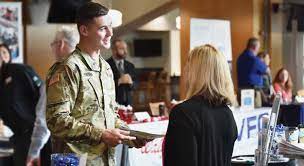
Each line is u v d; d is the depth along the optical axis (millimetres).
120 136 2209
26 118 3838
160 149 4340
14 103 3824
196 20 7836
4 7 6039
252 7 9148
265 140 2455
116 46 5887
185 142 2145
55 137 2283
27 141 3857
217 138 2252
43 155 3764
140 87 11008
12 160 3928
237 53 9195
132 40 12469
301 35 9578
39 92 3818
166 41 12422
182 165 2137
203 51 2295
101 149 2314
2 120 3934
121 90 5828
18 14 6082
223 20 8453
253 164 2916
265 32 9320
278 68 9453
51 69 2332
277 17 9438
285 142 2586
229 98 2293
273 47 9406
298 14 9547
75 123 2197
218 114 2271
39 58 6180
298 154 2525
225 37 8148
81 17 2307
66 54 2959
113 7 6219
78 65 2268
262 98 6355
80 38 2334
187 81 2316
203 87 2262
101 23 2297
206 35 7914
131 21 7020
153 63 12688
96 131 2205
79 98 2268
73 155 2039
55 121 2205
